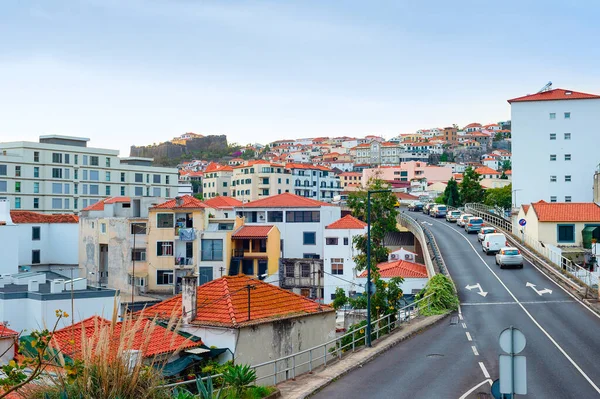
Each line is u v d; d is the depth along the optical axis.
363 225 77.88
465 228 87.38
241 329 30.00
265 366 31.22
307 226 88.62
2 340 24.89
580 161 98.00
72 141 126.88
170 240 75.38
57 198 121.06
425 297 43.31
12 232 64.81
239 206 90.56
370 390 24.38
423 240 71.00
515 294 48.44
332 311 36.66
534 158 99.19
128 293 75.12
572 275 52.88
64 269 76.56
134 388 15.33
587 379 26.11
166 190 137.75
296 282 77.38
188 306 31.41
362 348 32.50
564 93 100.44
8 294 38.88
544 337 34.59
